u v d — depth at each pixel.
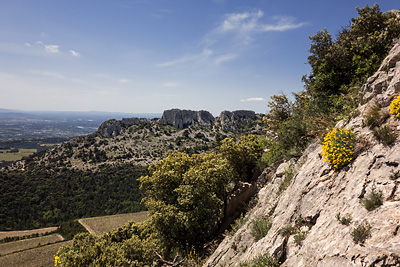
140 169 132.88
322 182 5.98
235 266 7.46
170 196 19.66
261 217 8.70
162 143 166.50
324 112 11.29
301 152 10.75
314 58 13.66
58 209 99.75
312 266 4.36
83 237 21.67
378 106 5.91
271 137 17.38
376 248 3.38
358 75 11.19
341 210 4.81
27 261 70.31
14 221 90.88
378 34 11.38
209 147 156.25
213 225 19.75
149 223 24.16
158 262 17.36
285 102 15.25
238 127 174.88
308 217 5.66
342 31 13.54
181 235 18.28
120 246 20.62
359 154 5.46
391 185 4.17
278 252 5.71
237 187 18.05
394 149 4.65
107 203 104.06
